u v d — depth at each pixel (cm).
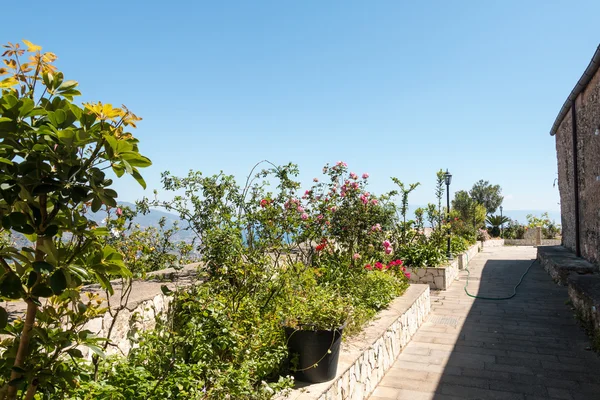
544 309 875
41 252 152
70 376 173
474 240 2175
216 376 306
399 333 605
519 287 1129
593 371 529
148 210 641
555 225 3012
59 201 149
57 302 191
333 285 631
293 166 650
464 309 896
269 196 627
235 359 340
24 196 141
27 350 158
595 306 638
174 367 301
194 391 277
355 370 422
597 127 945
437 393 469
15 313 313
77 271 152
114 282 492
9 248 148
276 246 555
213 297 385
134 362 312
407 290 809
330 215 739
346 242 775
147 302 398
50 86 169
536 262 1631
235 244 441
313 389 347
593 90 963
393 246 1143
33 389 161
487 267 1555
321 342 363
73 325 179
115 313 340
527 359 577
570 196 1335
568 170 1342
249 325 390
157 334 353
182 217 640
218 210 620
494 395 463
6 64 168
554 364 556
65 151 149
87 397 244
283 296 482
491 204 3856
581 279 856
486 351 613
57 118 151
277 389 327
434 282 1123
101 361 299
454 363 562
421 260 1167
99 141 156
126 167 151
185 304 364
